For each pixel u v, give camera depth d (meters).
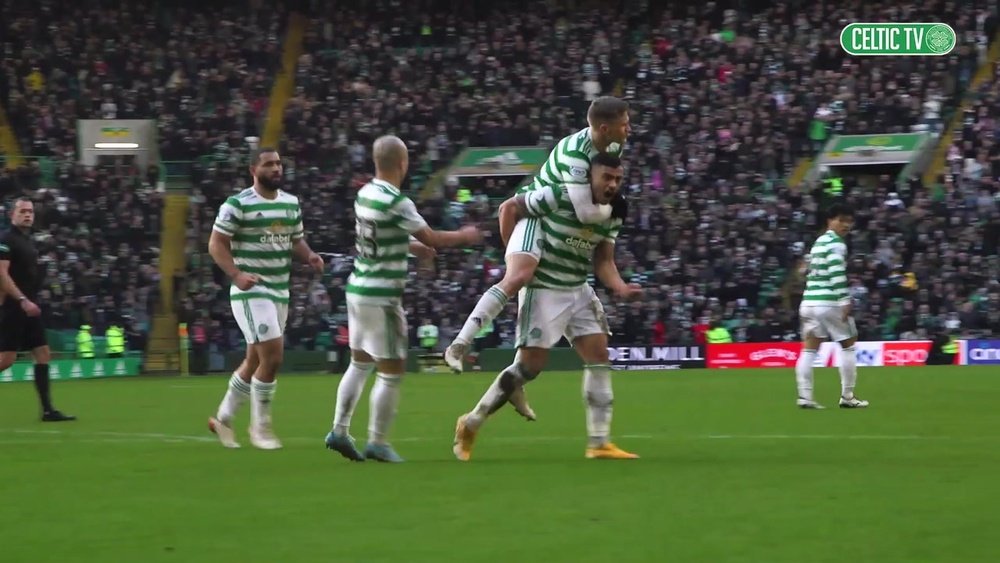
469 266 84.31
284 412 41.03
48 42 97.31
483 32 104.69
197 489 20.56
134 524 17.17
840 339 41.03
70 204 83.50
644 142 93.81
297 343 79.75
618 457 24.91
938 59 97.19
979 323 79.88
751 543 15.41
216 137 92.88
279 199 28.31
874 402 43.78
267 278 28.23
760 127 93.81
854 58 97.50
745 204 87.88
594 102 23.78
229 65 98.44
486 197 90.94
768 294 83.25
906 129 93.44
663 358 79.56
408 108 96.81
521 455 26.05
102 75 96.06
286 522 17.22
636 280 83.50
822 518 17.09
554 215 24.00
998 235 84.00
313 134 93.38
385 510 18.17
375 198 24.03
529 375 24.67
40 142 91.69
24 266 37.56
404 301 80.88
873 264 82.12
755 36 101.31
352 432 33.41
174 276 85.00
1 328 37.94
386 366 24.59
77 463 24.80
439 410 41.28
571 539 15.80
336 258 83.12
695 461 24.20
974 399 45.12
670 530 16.31
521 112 97.56
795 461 24.09
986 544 15.27
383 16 105.62
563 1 107.06
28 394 54.03
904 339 78.75
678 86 97.50
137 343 78.69
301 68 99.38
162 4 101.75
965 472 21.92
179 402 47.88
